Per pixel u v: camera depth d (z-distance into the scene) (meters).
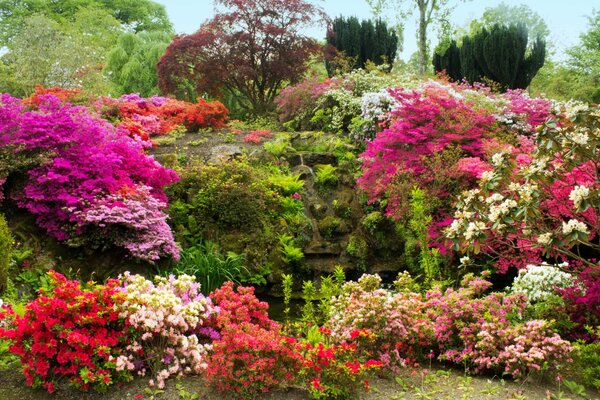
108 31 31.81
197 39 17.94
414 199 7.36
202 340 4.45
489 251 8.15
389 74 17.08
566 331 4.84
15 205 7.88
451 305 4.57
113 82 23.67
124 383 3.90
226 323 4.10
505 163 4.97
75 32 25.33
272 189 10.50
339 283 6.48
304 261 9.66
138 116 13.08
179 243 8.91
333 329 4.69
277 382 3.68
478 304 4.59
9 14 33.66
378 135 10.26
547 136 4.75
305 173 11.34
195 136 13.23
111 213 7.54
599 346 4.23
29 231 7.66
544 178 4.80
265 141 12.82
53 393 3.83
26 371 3.82
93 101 13.75
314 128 14.86
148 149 12.02
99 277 7.56
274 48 18.80
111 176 8.14
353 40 19.31
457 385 4.04
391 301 4.44
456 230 4.94
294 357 3.72
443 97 10.84
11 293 6.55
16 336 3.85
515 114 11.84
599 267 4.86
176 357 4.06
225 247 9.28
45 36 20.25
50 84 19.31
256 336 3.86
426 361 4.58
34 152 7.93
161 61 18.52
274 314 7.70
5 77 20.86
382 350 4.31
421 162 9.12
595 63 24.94
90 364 3.79
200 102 13.88
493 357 4.10
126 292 4.11
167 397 3.73
